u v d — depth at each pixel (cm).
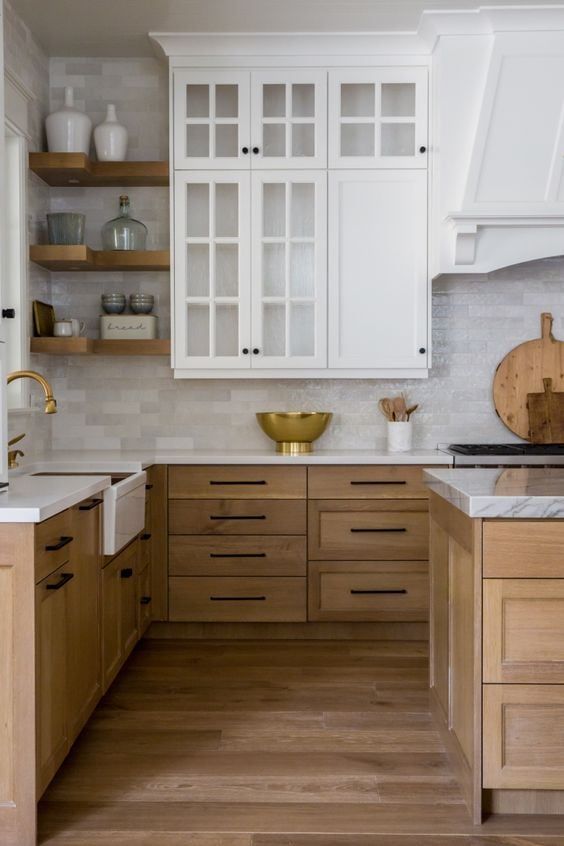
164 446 425
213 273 391
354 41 381
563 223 373
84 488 244
